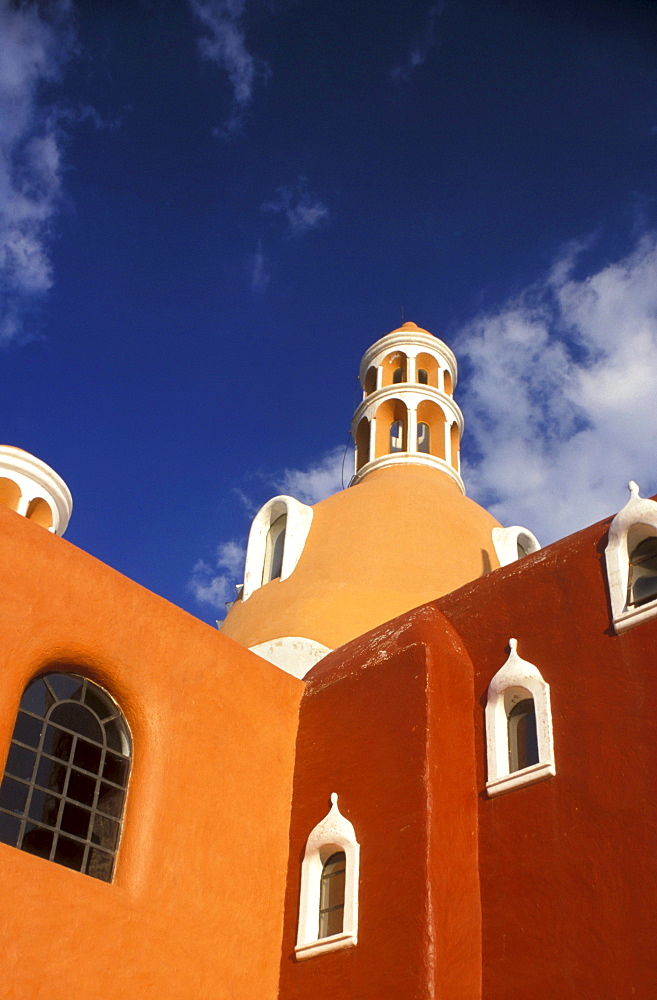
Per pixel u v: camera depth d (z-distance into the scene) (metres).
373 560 20.02
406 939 11.70
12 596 12.30
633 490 12.90
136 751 13.03
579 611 12.84
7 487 20.06
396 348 27.31
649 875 10.64
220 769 13.68
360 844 12.98
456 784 12.81
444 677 13.52
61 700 12.63
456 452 26.08
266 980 12.84
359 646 15.31
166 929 12.12
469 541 21.14
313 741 14.56
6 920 10.73
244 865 13.34
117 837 12.46
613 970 10.52
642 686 11.67
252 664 14.78
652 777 11.07
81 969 11.14
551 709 12.45
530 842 11.91
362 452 26.27
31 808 11.77
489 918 11.91
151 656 13.53
